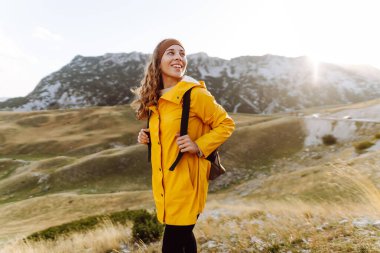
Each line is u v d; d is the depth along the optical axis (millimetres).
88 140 91438
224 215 9484
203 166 2408
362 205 5156
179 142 2252
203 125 2451
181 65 2564
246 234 5359
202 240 5859
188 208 2359
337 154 50562
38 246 7840
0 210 40031
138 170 57406
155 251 5621
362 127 59438
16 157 81562
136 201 37656
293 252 3945
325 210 5891
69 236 9422
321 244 3842
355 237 3793
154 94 2520
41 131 104625
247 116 126625
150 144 2689
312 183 26094
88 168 56906
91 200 39750
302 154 56531
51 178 55188
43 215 36781
